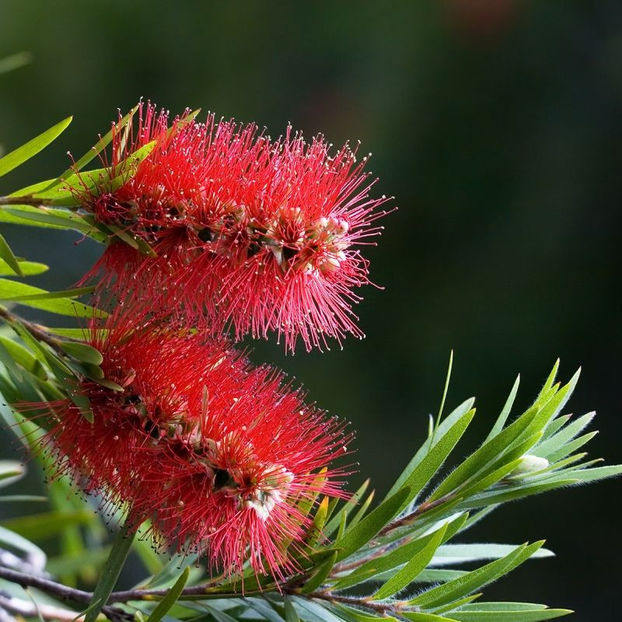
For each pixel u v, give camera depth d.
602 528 1.99
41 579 0.99
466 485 0.97
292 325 1.00
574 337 1.99
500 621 0.96
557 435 0.99
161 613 0.95
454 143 2.04
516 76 2.06
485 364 1.99
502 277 2.01
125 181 0.98
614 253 1.99
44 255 1.89
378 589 0.97
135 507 0.97
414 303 2.03
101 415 0.98
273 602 0.97
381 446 1.99
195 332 0.99
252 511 0.97
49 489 1.11
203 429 0.97
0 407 1.03
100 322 1.00
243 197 0.99
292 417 0.98
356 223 1.01
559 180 2.03
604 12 2.07
